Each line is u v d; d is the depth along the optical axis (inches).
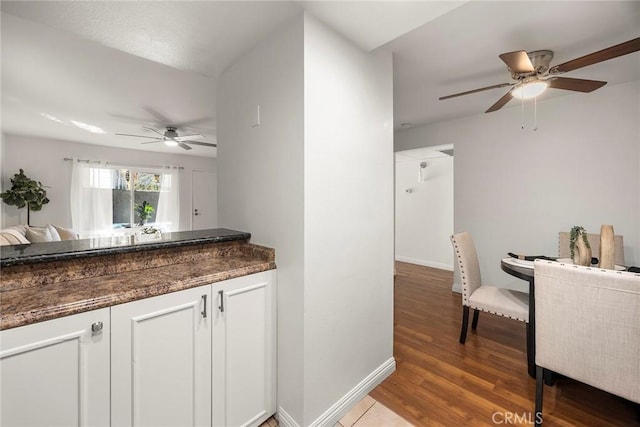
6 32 71.7
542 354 56.1
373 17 55.3
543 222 120.3
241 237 67.0
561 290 52.9
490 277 135.3
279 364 60.6
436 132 152.9
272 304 60.1
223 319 52.6
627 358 46.8
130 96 114.9
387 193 75.0
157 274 51.3
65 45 78.3
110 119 146.6
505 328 103.6
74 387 38.1
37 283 44.6
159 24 56.9
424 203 209.8
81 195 204.4
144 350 43.7
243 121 69.6
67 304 37.4
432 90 107.8
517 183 126.6
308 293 54.7
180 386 47.6
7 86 104.0
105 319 40.2
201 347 49.9
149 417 44.4
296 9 52.8
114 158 220.7
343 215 61.9
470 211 140.7
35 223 188.9
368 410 64.0
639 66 89.5
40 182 189.6
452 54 81.5
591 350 50.3
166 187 248.1
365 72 67.6
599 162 107.3
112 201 220.5
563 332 53.2
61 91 109.2
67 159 199.8
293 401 57.3
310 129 53.9
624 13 63.9
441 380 74.0
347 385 64.4
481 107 127.3
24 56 83.8
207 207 275.3
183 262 60.6
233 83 73.5
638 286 45.0
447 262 197.0
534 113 121.7
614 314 47.6
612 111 104.3
